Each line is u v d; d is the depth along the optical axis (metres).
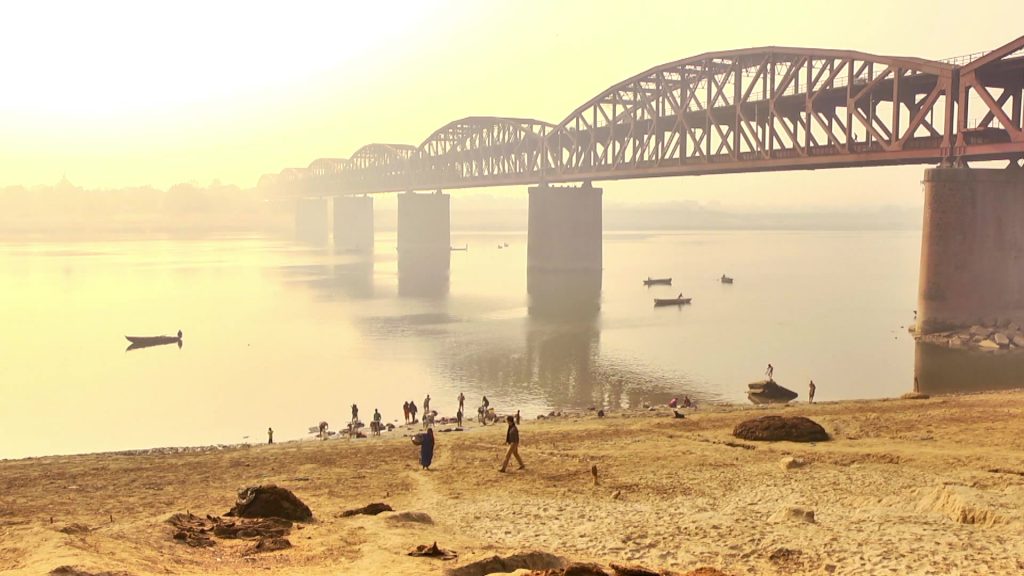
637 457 30.16
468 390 76.00
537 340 105.00
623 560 16.14
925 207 98.19
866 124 110.12
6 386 80.94
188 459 35.16
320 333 112.50
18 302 150.00
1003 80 99.62
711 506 21.75
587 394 73.56
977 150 95.44
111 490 26.62
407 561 14.48
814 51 121.00
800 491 23.11
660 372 83.75
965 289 95.94
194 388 79.25
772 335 108.75
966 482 23.34
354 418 58.81
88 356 97.88
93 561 12.72
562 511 21.52
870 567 14.71
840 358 90.19
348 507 22.58
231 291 167.38
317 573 13.43
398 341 105.19
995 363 81.62
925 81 106.00
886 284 187.50
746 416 41.84
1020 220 96.94
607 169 180.88
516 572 12.11
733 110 141.88
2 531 15.85
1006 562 14.65
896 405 43.34
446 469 29.25
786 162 125.38
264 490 19.45
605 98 184.62
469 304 144.88
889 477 24.59
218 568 13.94
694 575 12.73
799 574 14.76
